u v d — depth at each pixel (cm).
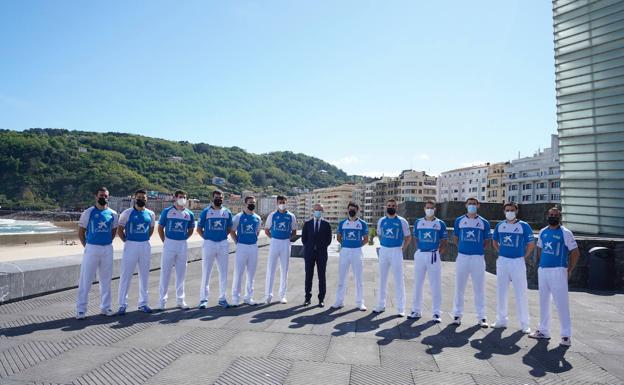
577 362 474
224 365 428
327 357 461
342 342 519
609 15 1534
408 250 1872
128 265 651
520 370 443
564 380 418
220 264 728
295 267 1357
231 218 747
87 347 476
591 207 1580
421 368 438
